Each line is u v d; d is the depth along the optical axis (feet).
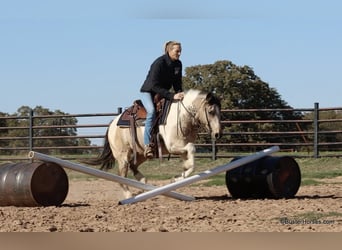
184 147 43.80
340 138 133.28
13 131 124.36
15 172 41.19
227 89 192.24
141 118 46.62
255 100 193.88
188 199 44.60
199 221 34.12
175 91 45.21
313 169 78.33
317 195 48.98
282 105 197.67
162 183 67.10
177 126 43.68
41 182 40.81
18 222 33.73
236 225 32.50
